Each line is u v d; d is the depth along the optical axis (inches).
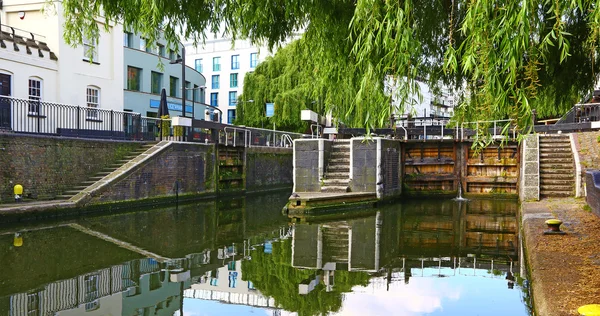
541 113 301.3
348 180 601.0
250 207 604.1
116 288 223.5
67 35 242.2
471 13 132.1
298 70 1197.7
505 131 141.2
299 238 365.4
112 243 333.1
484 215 505.4
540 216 339.9
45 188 483.2
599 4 123.6
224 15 231.8
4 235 356.5
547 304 143.8
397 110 158.1
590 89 277.9
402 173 713.6
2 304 195.5
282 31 242.8
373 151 596.7
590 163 476.1
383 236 372.8
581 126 622.5
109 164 568.7
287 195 803.4
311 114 595.8
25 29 727.1
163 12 221.8
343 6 209.8
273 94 1242.6
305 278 244.7
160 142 628.1
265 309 193.8
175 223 444.8
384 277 245.9
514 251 311.7
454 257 295.9
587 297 147.6
